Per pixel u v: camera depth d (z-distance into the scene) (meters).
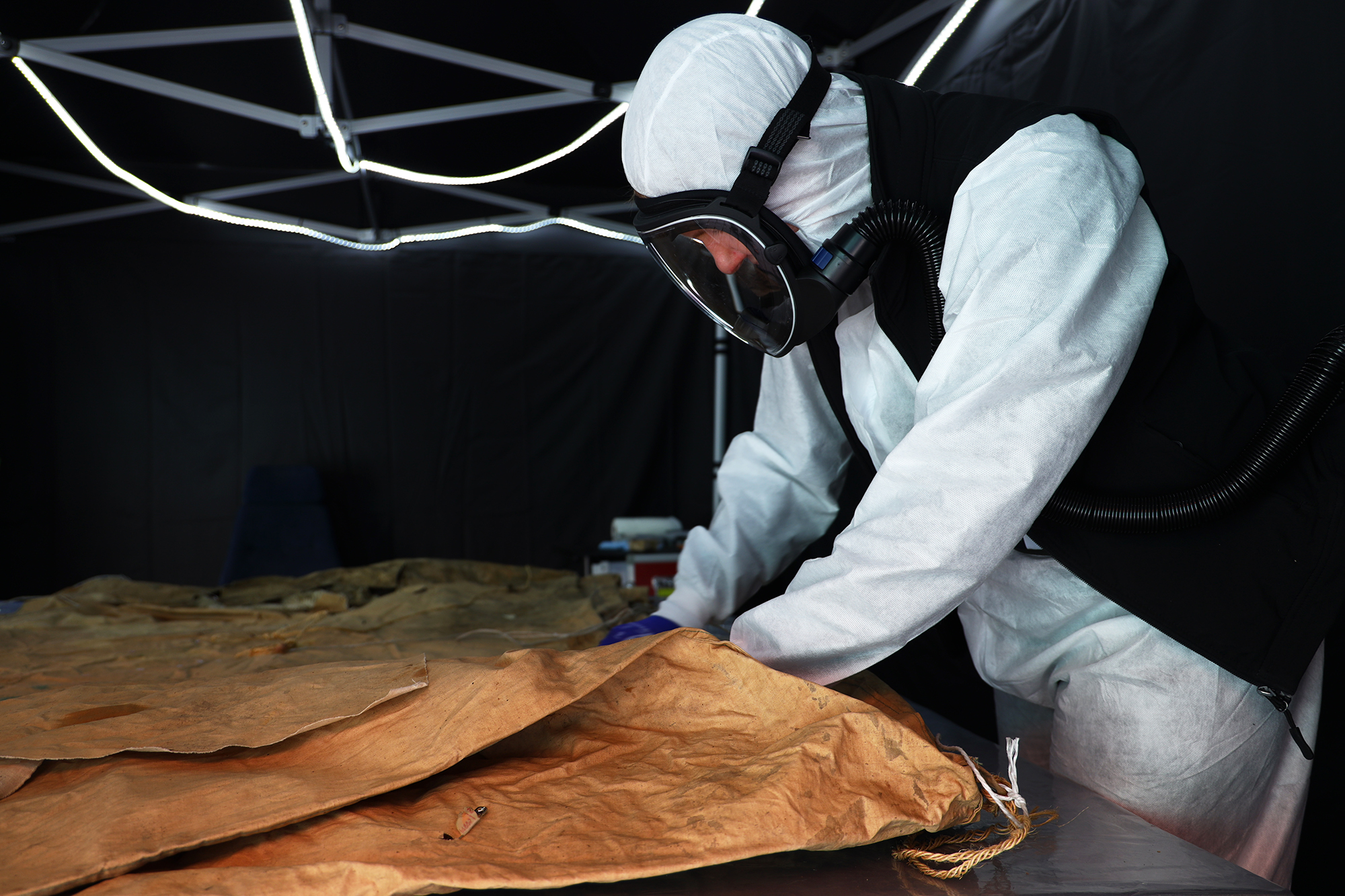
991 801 0.69
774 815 0.60
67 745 0.78
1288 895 0.59
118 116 2.88
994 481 0.67
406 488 4.08
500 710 0.68
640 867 0.56
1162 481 0.78
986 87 2.37
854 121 0.83
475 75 2.63
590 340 4.21
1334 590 0.74
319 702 0.81
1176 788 0.84
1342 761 1.35
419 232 3.99
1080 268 0.69
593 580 2.29
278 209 3.73
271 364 3.96
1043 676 0.95
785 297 0.81
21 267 3.72
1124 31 1.84
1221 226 1.60
